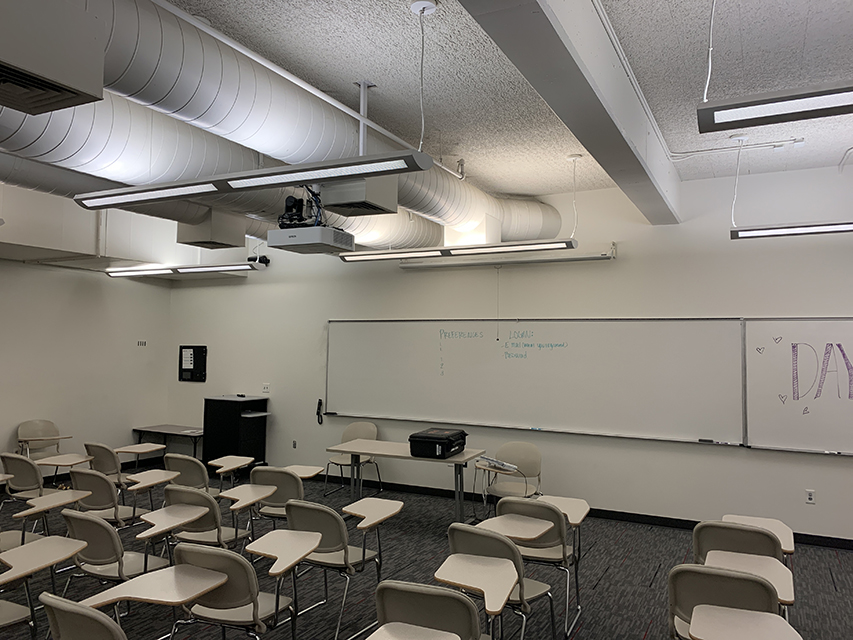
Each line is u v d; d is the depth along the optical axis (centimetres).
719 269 559
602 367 600
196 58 246
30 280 700
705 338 560
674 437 566
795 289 532
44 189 400
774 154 493
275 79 292
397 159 273
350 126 346
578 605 369
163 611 376
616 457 590
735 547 311
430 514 602
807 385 522
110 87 234
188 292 850
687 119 420
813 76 352
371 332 720
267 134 296
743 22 293
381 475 705
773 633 213
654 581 433
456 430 573
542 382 625
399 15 286
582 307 613
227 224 511
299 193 469
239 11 283
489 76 351
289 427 770
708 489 553
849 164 519
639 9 283
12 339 682
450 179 489
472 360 661
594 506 596
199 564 277
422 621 243
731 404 547
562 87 266
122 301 803
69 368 739
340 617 339
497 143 468
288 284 779
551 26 216
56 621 239
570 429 609
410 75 350
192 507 376
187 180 321
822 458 516
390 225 576
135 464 815
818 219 527
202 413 832
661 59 332
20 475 492
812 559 481
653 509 572
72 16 151
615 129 315
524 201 621
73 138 292
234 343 812
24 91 154
